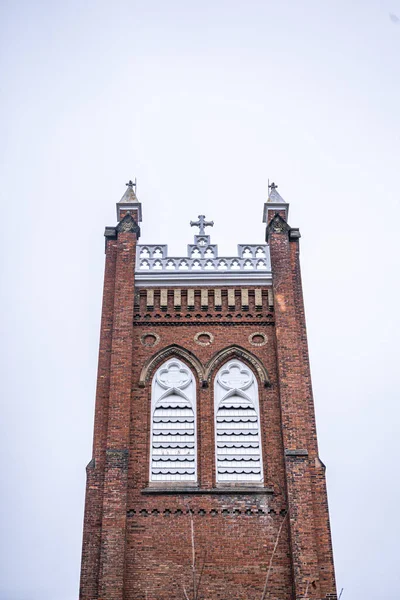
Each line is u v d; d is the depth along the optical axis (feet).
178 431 111.96
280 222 129.29
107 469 106.63
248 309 121.90
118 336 117.39
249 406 114.01
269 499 106.52
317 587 98.99
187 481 108.27
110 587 99.09
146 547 103.14
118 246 125.90
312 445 110.83
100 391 114.21
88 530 103.86
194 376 116.47
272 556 97.09
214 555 102.78
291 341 117.08
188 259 127.13
